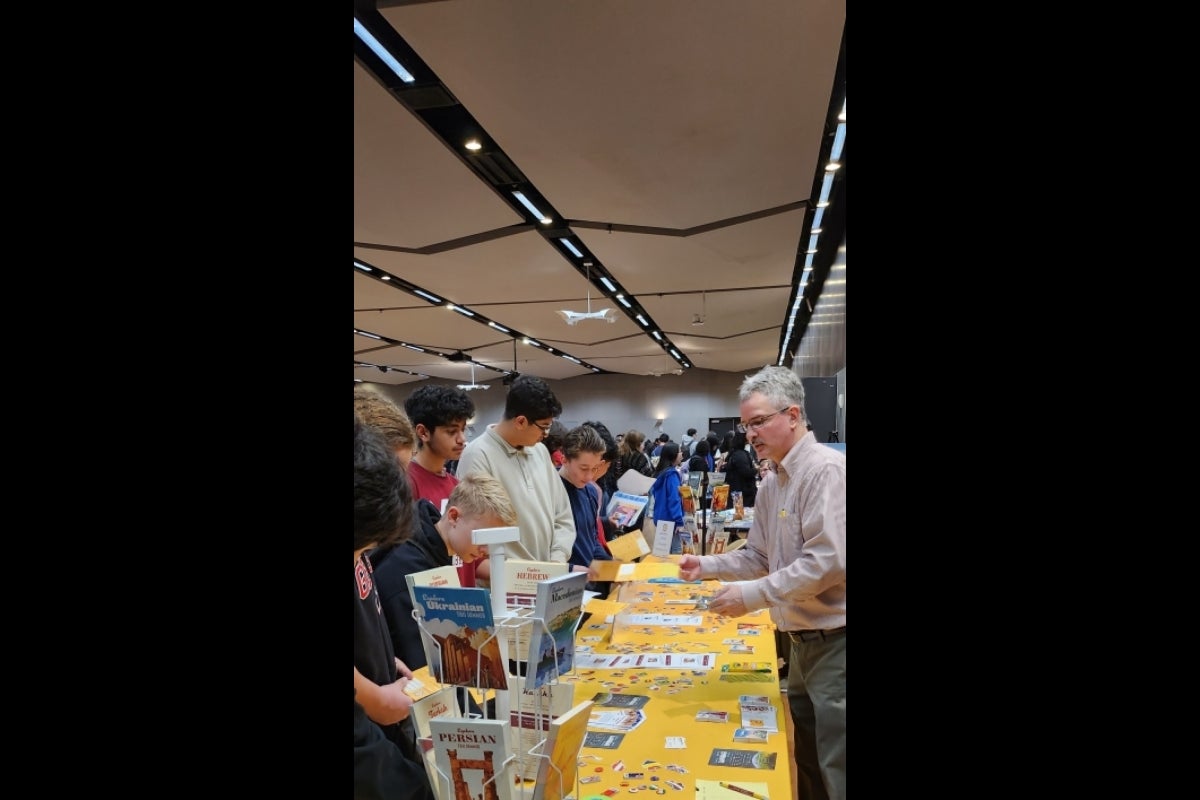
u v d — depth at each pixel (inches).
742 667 73.5
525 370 757.3
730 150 170.7
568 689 40.1
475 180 194.4
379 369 735.1
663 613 96.7
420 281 323.9
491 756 34.3
